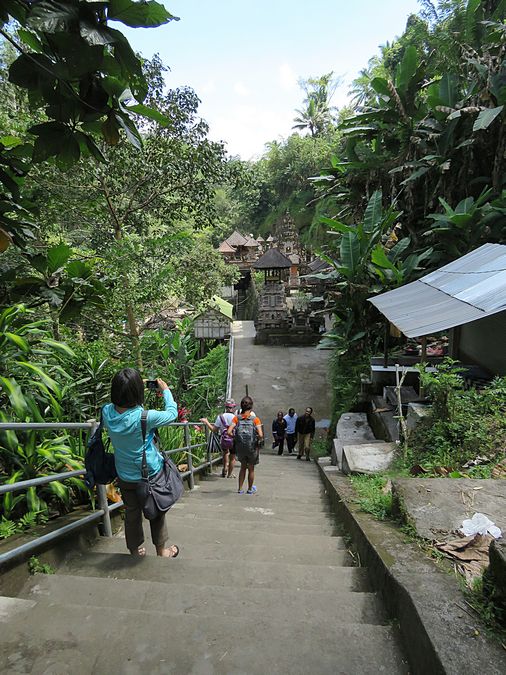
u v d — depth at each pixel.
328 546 3.42
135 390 2.64
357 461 5.17
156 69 8.43
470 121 9.70
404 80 10.70
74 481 3.15
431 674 1.47
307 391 15.28
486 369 6.84
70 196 8.48
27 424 2.43
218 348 17.81
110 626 1.92
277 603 2.21
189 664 1.69
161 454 2.84
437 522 2.68
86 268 4.17
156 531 2.92
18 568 2.38
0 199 3.33
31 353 3.27
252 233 46.12
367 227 10.09
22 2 1.73
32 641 1.83
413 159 10.68
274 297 21.83
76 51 1.79
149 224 10.35
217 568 2.71
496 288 4.86
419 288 6.77
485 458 3.84
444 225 9.13
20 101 6.79
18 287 4.10
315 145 38.09
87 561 2.75
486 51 9.80
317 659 1.72
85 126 2.28
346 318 10.34
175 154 9.05
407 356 8.66
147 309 9.59
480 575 2.05
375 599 2.22
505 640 1.52
